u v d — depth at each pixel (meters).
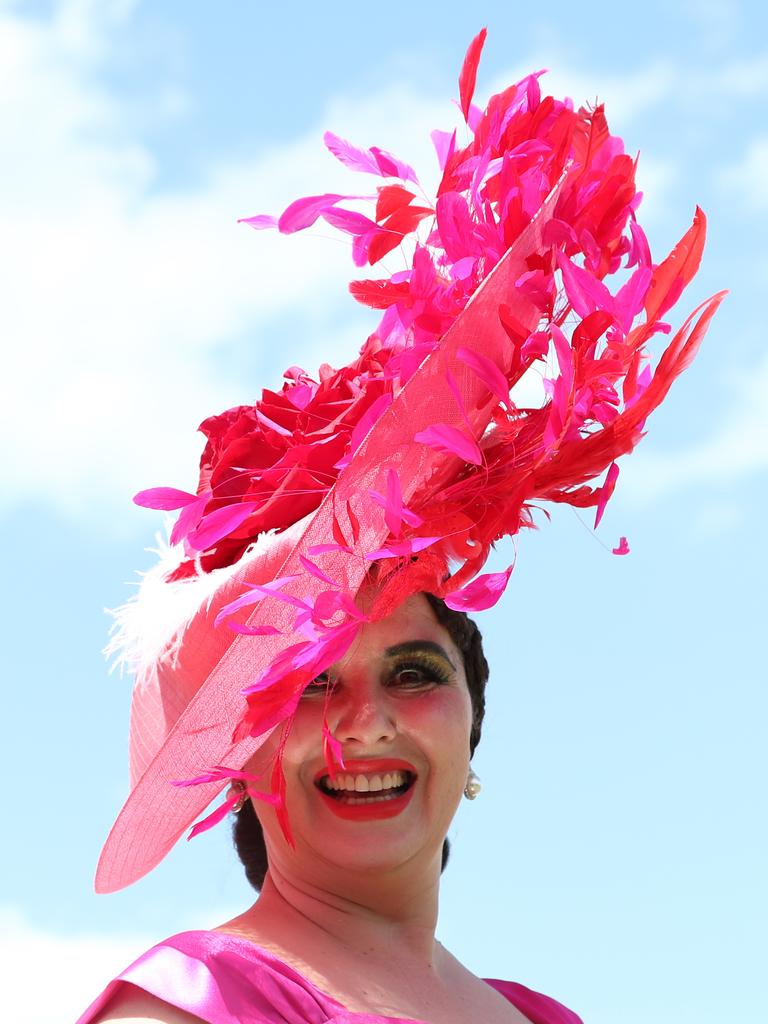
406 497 3.52
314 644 3.35
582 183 3.51
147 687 3.64
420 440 3.31
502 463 3.56
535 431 3.55
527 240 3.44
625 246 3.61
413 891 3.67
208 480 3.71
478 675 3.87
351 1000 3.42
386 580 3.58
